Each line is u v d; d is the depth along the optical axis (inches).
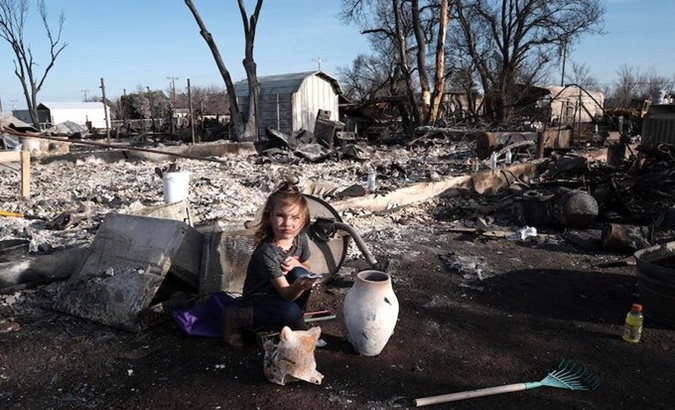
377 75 2033.7
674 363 133.9
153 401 113.0
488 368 129.9
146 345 137.3
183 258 153.2
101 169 454.9
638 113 925.8
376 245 241.3
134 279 147.7
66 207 291.4
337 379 122.1
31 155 461.7
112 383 120.0
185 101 2347.4
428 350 138.9
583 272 207.5
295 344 116.7
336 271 185.8
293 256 136.7
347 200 294.4
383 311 129.0
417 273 204.1
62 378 121.7
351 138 756.6
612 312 167.5
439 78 986.7
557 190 286.2
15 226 241.4
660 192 330.0
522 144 526.0
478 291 185.0
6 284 165.5
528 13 1397.6
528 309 169.5
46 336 141.4
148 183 368.2
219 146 599.2
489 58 1536.7
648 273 155.9
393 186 343.9
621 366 132.1
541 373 128.0
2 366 126.0
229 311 133.8
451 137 813.2
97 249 159.9
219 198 313.3
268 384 119.5
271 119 1045.8
